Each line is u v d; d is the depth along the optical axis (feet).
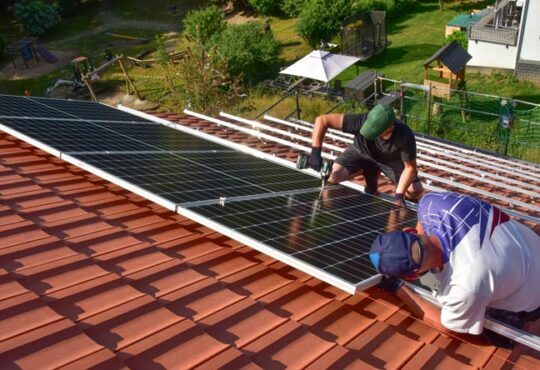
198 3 150.61
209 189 16.46
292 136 34.94
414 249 10.62
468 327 11.23
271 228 13.69
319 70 75.66
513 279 10.89
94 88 107.45
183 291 12.60
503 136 64.64
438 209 11.44
